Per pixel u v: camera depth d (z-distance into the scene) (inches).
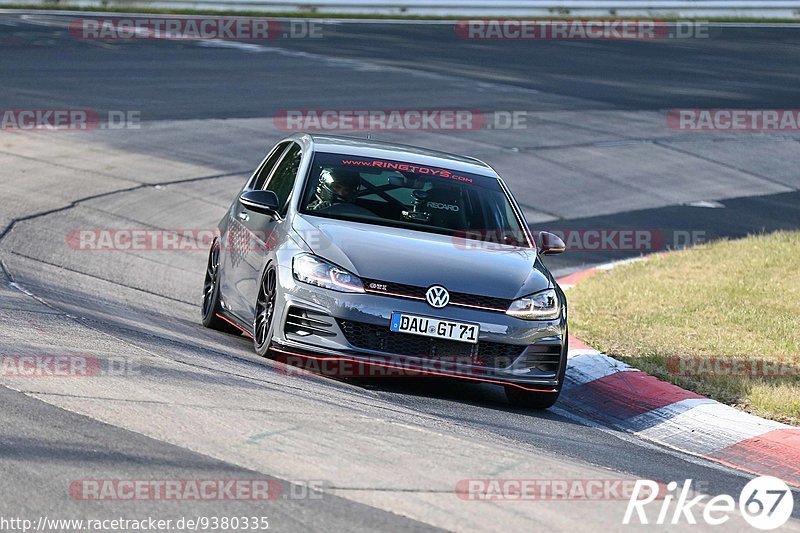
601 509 705.6
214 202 2090.3
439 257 1061.1
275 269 1063.0
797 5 5812.0
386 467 737.6
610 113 3309.5
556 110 3270.2
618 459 898.7
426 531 628.4
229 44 3919.8
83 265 1535.4
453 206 1172.5
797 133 3275.1
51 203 1895.9
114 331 1090.7
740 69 4247.0
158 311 1322.6
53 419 764.6
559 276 1862.7
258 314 1099.3
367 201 1146.7
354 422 845.2
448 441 829.2
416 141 2726.4
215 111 2819.9
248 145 2524.6
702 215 2422.5
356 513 646.5
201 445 743.1
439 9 5098.4
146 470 687.1
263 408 850.1
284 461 728.3
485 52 4200.3
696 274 1768.0
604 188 2566.4
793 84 4005.9
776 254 1910.7
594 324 1443.2
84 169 2169.0
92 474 671.1
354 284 1015.6
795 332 1397.6
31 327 1039.0
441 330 1011.3
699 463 951.0
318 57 3772.1
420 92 3321.9
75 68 3186.5
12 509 608.1
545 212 2321.6
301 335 1026.1
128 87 2999.5
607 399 1149.7
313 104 3011.8
